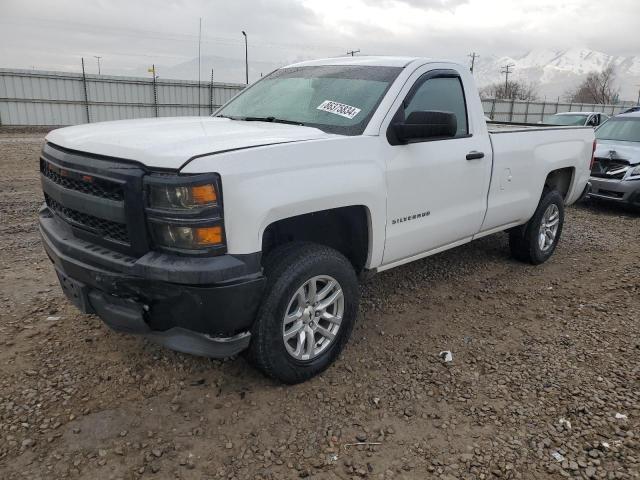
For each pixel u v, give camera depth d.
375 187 3.48
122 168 2.73
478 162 4.46
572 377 3.55
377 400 3.25
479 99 4.62
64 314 4.18
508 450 2.84
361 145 3.43
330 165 3.20
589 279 5.50
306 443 2.86
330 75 4.21
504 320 4.45
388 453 2.80
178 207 2.62
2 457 2.66
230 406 3.14
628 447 2.87
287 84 4.37
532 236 5.62
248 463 2.71
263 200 2.79
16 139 20.31
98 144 2.94
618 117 10.48
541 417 3.12
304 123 3.77
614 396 3.33
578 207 9.65
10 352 3.60
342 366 3.62
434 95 4.14
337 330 3.49
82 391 3.21
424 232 4.07
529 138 5.15
